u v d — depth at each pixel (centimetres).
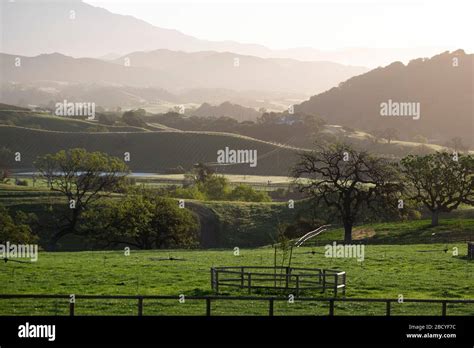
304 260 6359
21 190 11806
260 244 11131
